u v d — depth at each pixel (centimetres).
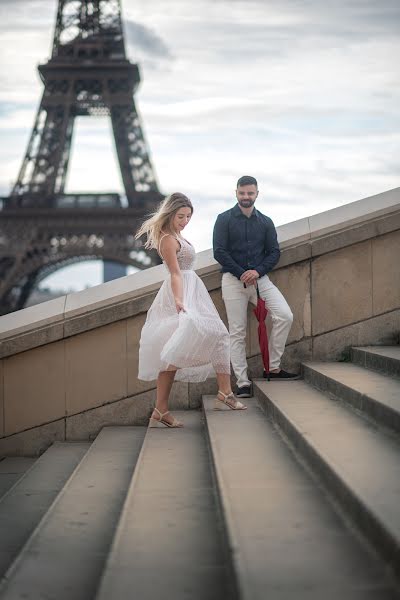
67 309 1057
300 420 718
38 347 1059
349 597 372
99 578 495
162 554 492
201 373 911
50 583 487
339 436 647
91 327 1052
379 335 1082
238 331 1002
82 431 1067
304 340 1079
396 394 726
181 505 596
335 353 1080
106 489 715
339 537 461
